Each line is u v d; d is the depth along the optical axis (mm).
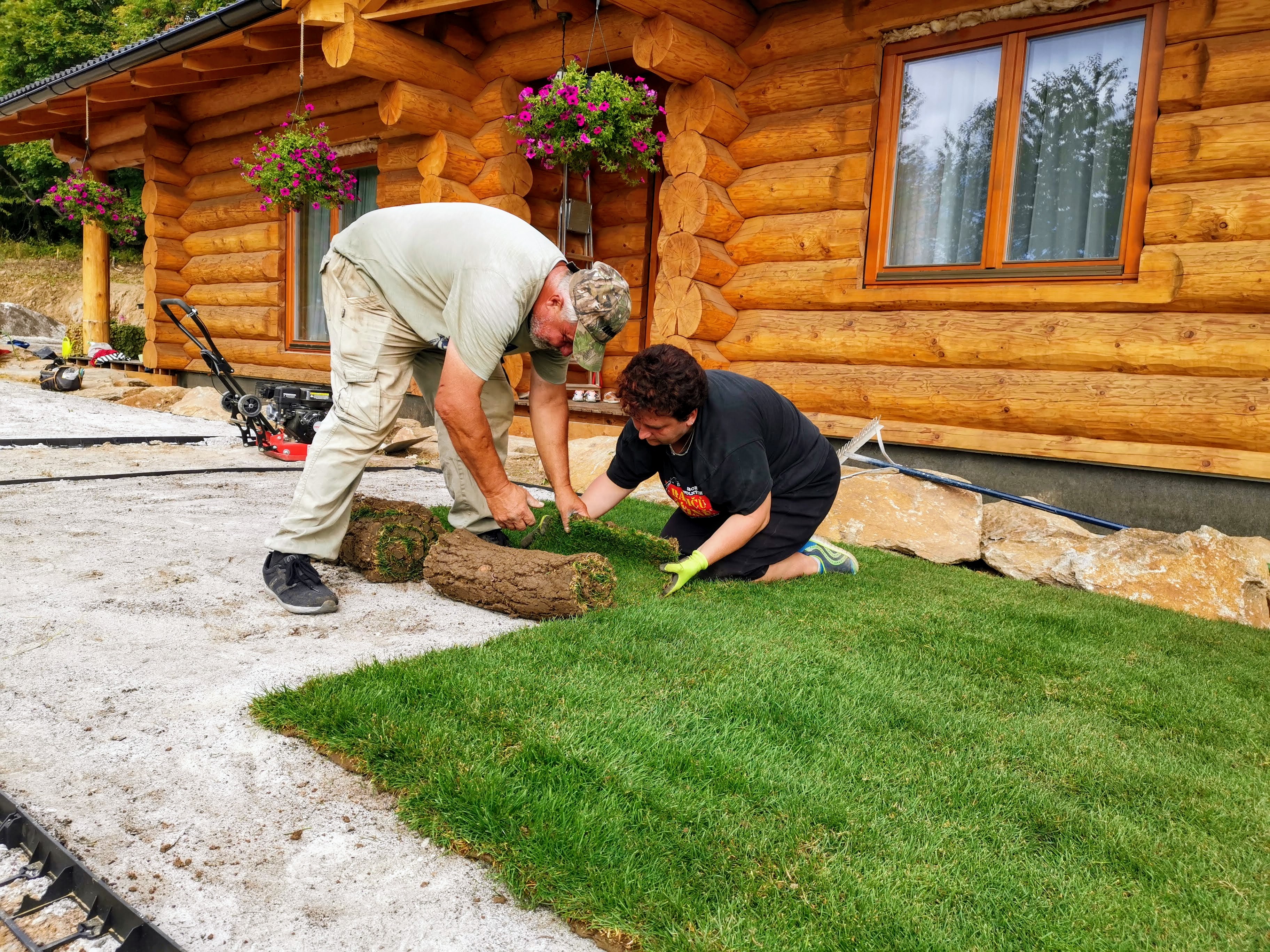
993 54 5582
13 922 1451
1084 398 5062
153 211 11102
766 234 6285
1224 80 4672
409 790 1818
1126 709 2525
